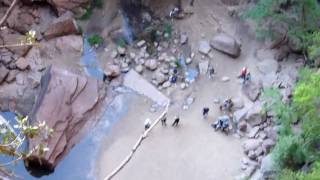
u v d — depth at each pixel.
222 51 31.02
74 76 29.36
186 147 27.69
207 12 32.41
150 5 32.16
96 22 31.95
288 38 29.98
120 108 29.30
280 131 25.08
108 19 31.94
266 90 26.36
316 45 26.09
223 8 32.31
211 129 28.34
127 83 30.16
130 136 28.22
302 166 24.05
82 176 26.84
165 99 29.55
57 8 31.48
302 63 29.75
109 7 32.12
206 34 31.77
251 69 30.41
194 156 27.36
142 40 31.53
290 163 24.28
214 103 29.33
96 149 27.75
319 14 28.44
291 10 28.73
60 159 27.17
